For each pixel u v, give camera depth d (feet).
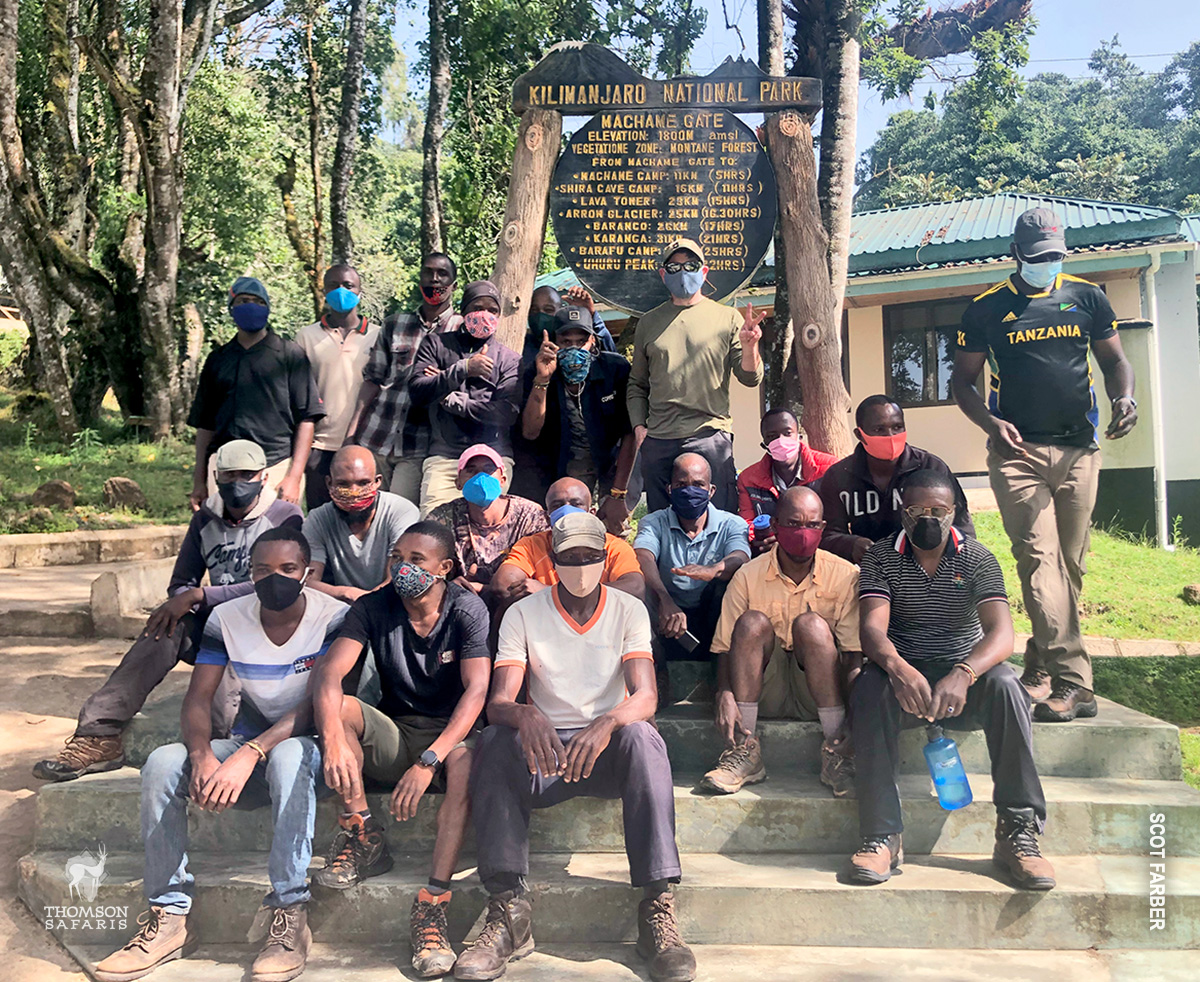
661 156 20.20
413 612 13.08
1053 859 13.17
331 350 19.30
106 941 12.40
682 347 18.01
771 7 28.81
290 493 17.63
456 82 66.49
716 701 14.07
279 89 75.36
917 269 38.63
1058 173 96.48
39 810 13.82
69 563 32.63
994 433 15.84
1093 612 27.81
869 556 14.06
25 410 58.90
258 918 11.80
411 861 13.26
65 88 58.75
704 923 12.22
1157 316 39.50
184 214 67.72
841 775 13.51
